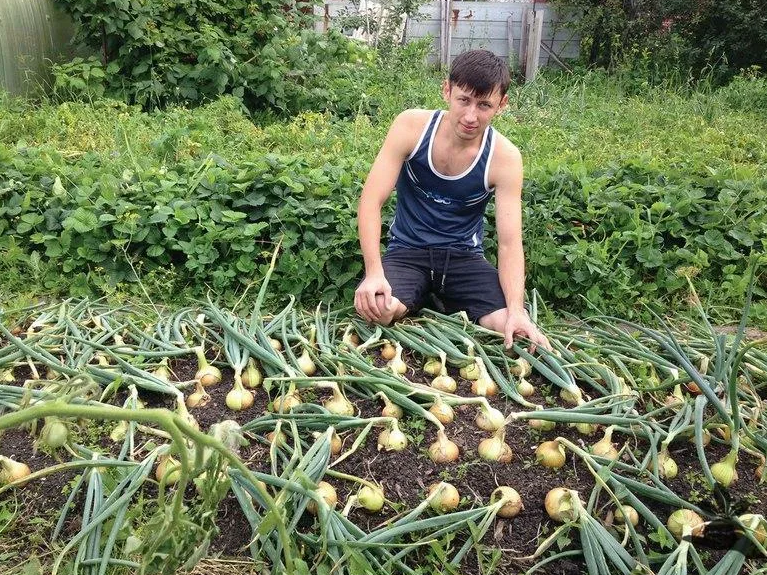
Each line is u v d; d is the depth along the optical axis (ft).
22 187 13.42
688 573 6.51
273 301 12.25
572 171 14.85
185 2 23.48
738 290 12.50
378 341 9.95
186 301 12.24
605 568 6.31
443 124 10.19
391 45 32.48
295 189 12.86
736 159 20.34
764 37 35.53
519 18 39.81
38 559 6.44
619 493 6.95
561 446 7.50
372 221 10.36
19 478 7.17
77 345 9.61
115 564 6.17
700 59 37.37
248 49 24.11
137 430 7.88
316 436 7.61
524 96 29.01
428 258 10.90
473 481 7.27
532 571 6.46
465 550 6.55
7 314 10.64
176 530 4.77
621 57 37.73
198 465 4.36
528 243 12.94
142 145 17.97
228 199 13.05
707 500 7.09
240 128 20.02
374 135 20.59
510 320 9.80
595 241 13.32
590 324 12.19
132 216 12.12
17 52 23.57
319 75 24.41
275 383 8.73
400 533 6.49
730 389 7.19
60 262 12.67
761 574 6.30
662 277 12.87
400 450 7.59
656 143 21.84
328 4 36.96
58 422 5.42
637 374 9.30
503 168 10.36
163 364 9.04
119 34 23.00
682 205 13.52
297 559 5.85
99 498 6.73
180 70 23.38
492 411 7.98
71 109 20.86
